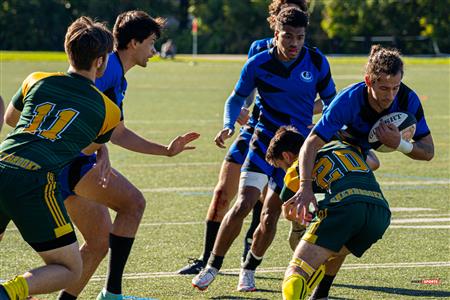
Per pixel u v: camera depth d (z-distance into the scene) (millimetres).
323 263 8742
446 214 15867
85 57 8586
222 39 104625
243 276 10977
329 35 98125
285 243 13695
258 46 12133
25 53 88500
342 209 8648
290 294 8367
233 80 55219
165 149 10211
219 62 80062
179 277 11547
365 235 8805
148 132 27766
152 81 53938
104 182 9219
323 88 11734
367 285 11062
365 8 96625
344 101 9109
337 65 71812
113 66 9859
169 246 13359
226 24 104312
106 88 9797
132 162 22094
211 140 26297
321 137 9023
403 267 12031
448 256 12703
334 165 8992
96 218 9617
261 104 11664
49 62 69688
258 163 11086
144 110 35375
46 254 8289
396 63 8773
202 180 19516
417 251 13008
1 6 102562
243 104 12039
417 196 17688
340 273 11703
